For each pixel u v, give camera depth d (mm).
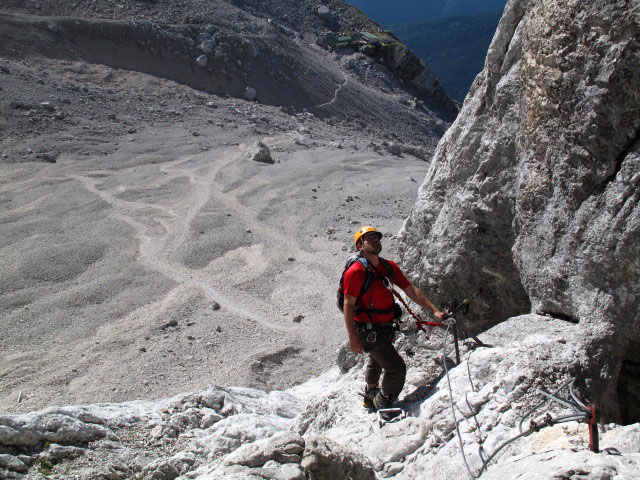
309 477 4082
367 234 5211
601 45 5066
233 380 16297
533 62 5938
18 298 20000
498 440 4398
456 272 7535
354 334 5094
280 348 18219
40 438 5465
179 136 41188
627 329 5055
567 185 5582
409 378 6062
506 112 6930
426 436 4898
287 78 62156
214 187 32562
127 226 26562
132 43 53406
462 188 7566
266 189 33312
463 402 4922
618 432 3898
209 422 6828
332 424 6027
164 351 17641
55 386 15734
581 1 5211
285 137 45938
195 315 19922
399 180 37438
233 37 60531
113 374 16391
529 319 5801
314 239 27031
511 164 6895
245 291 21891
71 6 56188
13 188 29703
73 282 21500
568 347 5098
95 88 46344
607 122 5141
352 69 74625
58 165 33438
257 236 26828
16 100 39344
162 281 22047
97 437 5848
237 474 3969
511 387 4785
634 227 4910
